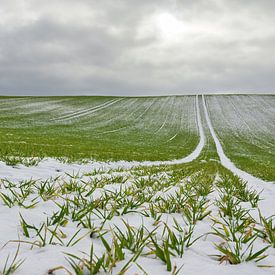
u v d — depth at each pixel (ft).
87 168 41.11
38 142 100.53
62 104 279.49
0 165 27.37
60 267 6.41
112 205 14.19
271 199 22.77
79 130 183.21
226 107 301.02
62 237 9.29
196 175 36.52
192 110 285.02
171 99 335.06
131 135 184.55
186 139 185.26
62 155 52.75
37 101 286.87
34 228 9.41
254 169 76.84
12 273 6.39
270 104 311.88
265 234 11.28
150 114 261.24
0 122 182.09
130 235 9.13
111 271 6.76
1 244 8.16
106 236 9.83
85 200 14.01
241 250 9.46
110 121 225.76
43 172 27.53
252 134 209.46
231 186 26.71
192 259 8.17
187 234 10.73
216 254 8.97
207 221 13.46
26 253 7.58
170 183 26.55
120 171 39.40
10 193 15.20
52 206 13.39
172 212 14.89
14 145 63.77
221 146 167.53
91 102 298.97
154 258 8.02
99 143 138.51
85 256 7.71
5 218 10.66
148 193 20.18
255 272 7.52
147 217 13.24
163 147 152.35
